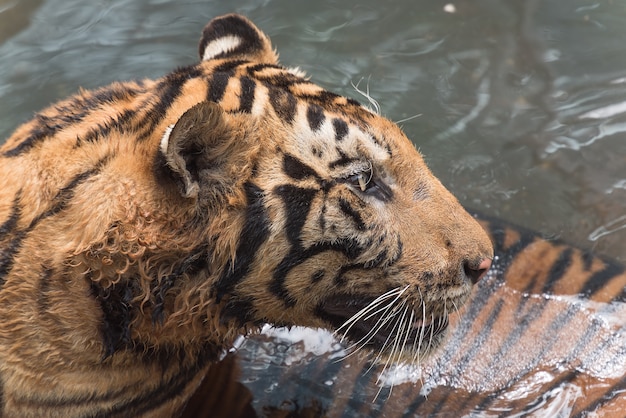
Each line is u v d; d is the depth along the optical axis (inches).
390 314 235.6
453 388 267.4
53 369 214.2
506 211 361.7
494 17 465.1
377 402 263.7
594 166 383.6
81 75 410.0
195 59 423.5
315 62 426.6
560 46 447.2
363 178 226.2
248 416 258.4
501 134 398.0
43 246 207.3
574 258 301.4
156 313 217.2
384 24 456.4
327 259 227.6
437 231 231.6
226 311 228.7
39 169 211.8
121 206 206.8
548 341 275.6
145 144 211.3
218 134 207.9
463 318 281.4
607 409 254.7
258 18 451.8
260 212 217.2
